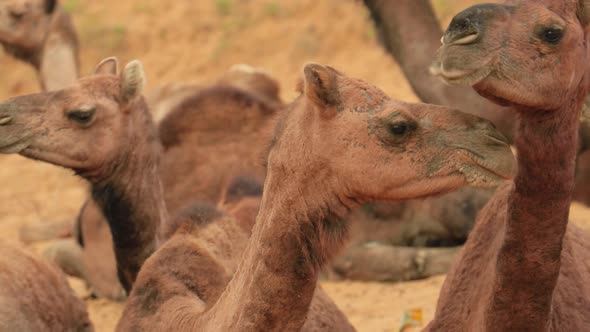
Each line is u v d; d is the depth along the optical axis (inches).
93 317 1095.0
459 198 1171.3
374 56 2014.0
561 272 610.2
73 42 1483.8
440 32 948.6
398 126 542.9
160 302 691.4
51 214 1660.9
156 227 869.8
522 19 480.7
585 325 596.7
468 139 537.3
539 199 511.8
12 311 773.3
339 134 550.9
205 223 751.1
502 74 474.3
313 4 2202.3
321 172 554.6
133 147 860.6
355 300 1087.0
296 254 556.4
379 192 550.6
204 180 1099.9
